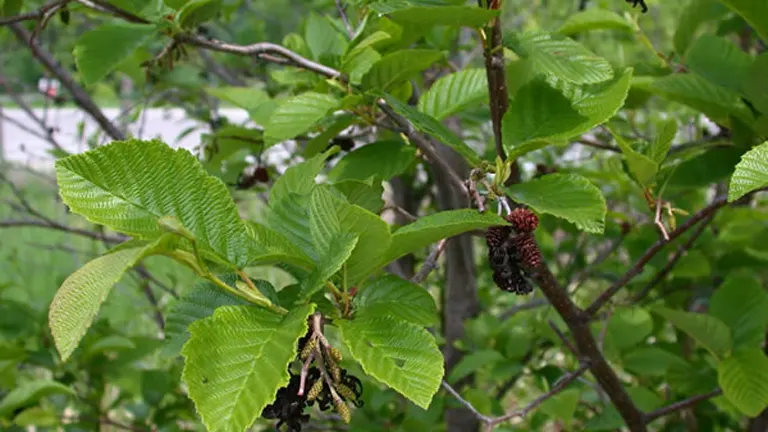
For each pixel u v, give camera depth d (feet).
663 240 2.48
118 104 7.99
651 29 5.49
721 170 2.78
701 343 2.88
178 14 2.62
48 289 6.31
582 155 4.86
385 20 2.68
